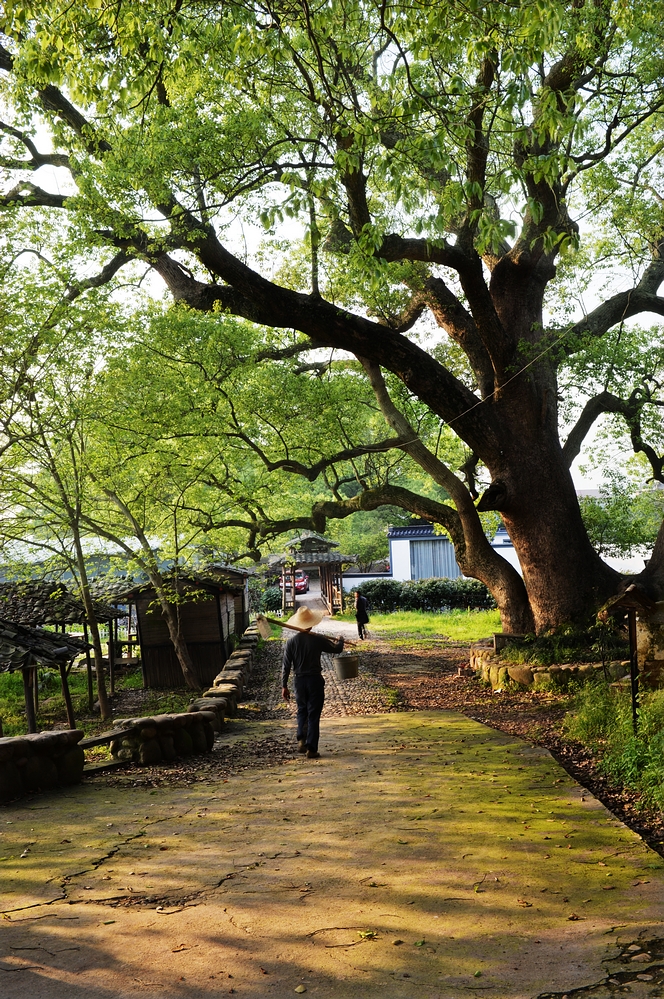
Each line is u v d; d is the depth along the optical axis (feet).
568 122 22.47
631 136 55.26
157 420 57.77
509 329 56.49
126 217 44.06
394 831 19.86
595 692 37.19
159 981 12.18
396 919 14.29
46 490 61.16
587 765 27.71
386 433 72.69
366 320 50.16
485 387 57.41
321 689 32.37
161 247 45.91
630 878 15.96
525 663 50.44
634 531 66.39
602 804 21.93
